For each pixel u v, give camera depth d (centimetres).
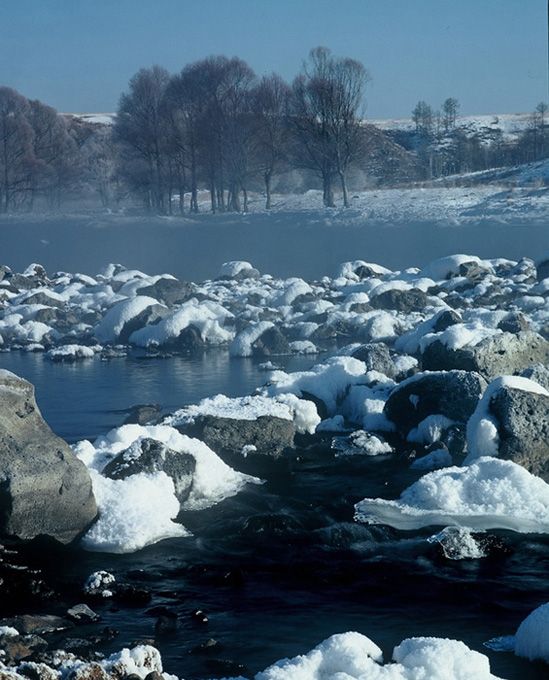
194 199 10400
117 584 880
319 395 1608
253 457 1316
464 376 1410
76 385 1945
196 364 2220
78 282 3634
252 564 948
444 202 8381
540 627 722
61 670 686
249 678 700
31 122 12238
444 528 1005
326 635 780
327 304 2880
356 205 9038
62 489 983
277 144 9706
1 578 884
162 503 1062
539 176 10031
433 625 800
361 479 1244
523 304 2784
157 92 10481
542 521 1045
